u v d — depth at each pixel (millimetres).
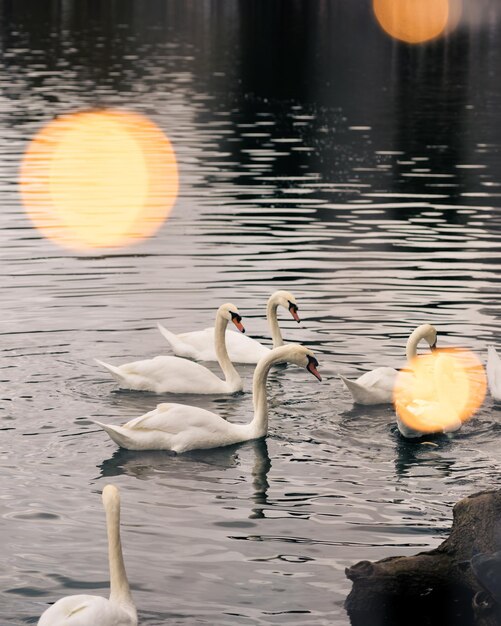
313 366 14430
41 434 14031
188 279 20859
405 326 18141
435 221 25516
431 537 11344
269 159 33438
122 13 92750
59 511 11867
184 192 28719
